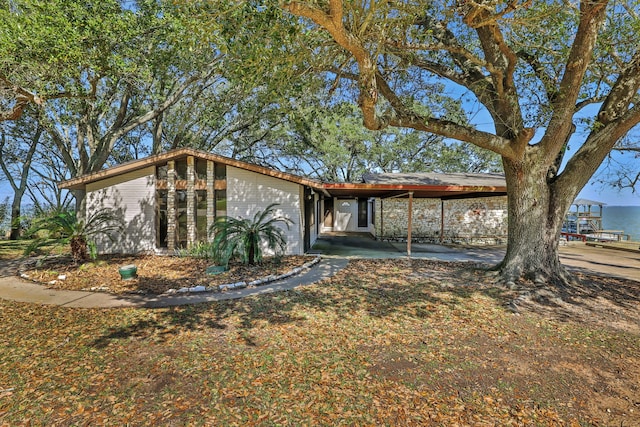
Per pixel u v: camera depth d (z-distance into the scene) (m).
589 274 8.09
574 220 23.08
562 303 5.70
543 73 6.73
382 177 12.44
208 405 2.80
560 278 6.76
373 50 6.08
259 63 5.20
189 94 15.06
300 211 10.88
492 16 4.88
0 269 8.88
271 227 9.33
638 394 3.05
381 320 4.84
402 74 7.65
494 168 21.05
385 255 11.21
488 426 2.57
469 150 20.14
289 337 4.23
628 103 6.59
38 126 15.28
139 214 11.06
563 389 3.11
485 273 7.62
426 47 6.02
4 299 6.00
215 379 3.21
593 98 7.32
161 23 8.99
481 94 7.12
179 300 5.88
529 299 5.86
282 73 5.66
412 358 3.69
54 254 10.91
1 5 7.41
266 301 5.79
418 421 2.62
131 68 8.43
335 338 4.20
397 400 2.89
